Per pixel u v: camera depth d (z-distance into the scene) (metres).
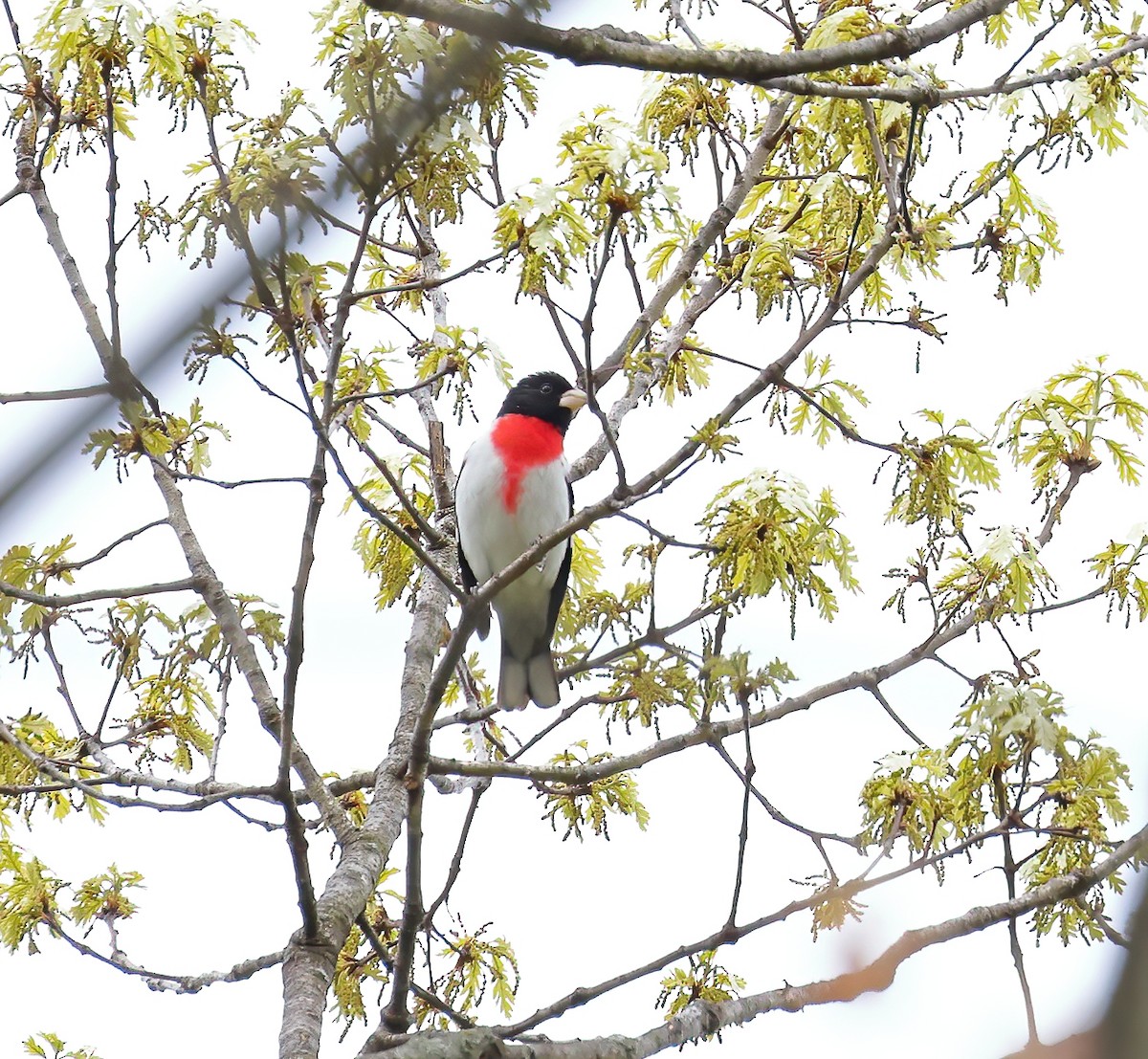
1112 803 7.06
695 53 5.76
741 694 7.16
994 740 7.08
